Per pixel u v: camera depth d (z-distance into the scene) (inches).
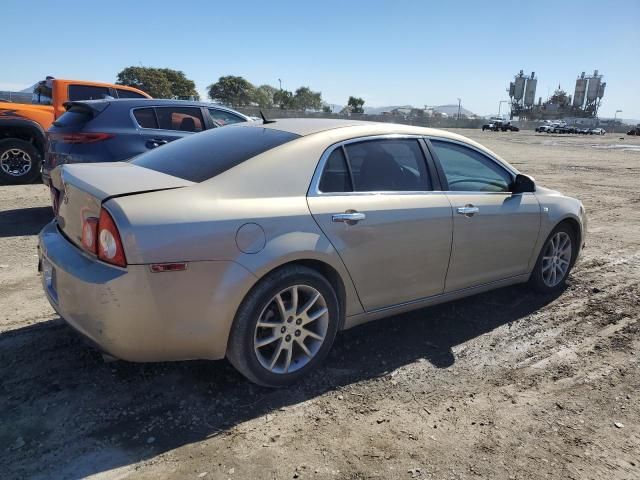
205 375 130.9
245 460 102.7
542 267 192.5
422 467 103.2
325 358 143.8
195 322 110.3
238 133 145.6
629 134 3002.0
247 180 120.8
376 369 140.1
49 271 127.7
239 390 125.6
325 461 103.6
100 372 130.3
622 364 149.0
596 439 114.7
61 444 104.5
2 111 364.8
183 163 131.6
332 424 115.4
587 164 780.0
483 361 147.6
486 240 163.2
